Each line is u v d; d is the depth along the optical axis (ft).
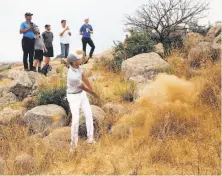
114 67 59.88
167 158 30.04
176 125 34.94
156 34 68.90
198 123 35.22
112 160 30.81
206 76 44.32
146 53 56.90
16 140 35.29
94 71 61.16
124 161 30.63
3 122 41.68
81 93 34.63
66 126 40.73
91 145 34.14
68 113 44.09
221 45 55.06
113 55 63.67
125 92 47.57
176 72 51.39
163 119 35.24
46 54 64.75
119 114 40.42
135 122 36.60
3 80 66.69
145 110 37.83
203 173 27.61
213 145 31.53
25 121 41.60
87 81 35.14
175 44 65.82
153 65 53.67
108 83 53.98
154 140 33.14
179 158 30.07
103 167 30.09
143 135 34.47
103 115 40.09
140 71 53.47
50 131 38.68
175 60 56.75
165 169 28.73
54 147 33.91
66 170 30.07
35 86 53.57
